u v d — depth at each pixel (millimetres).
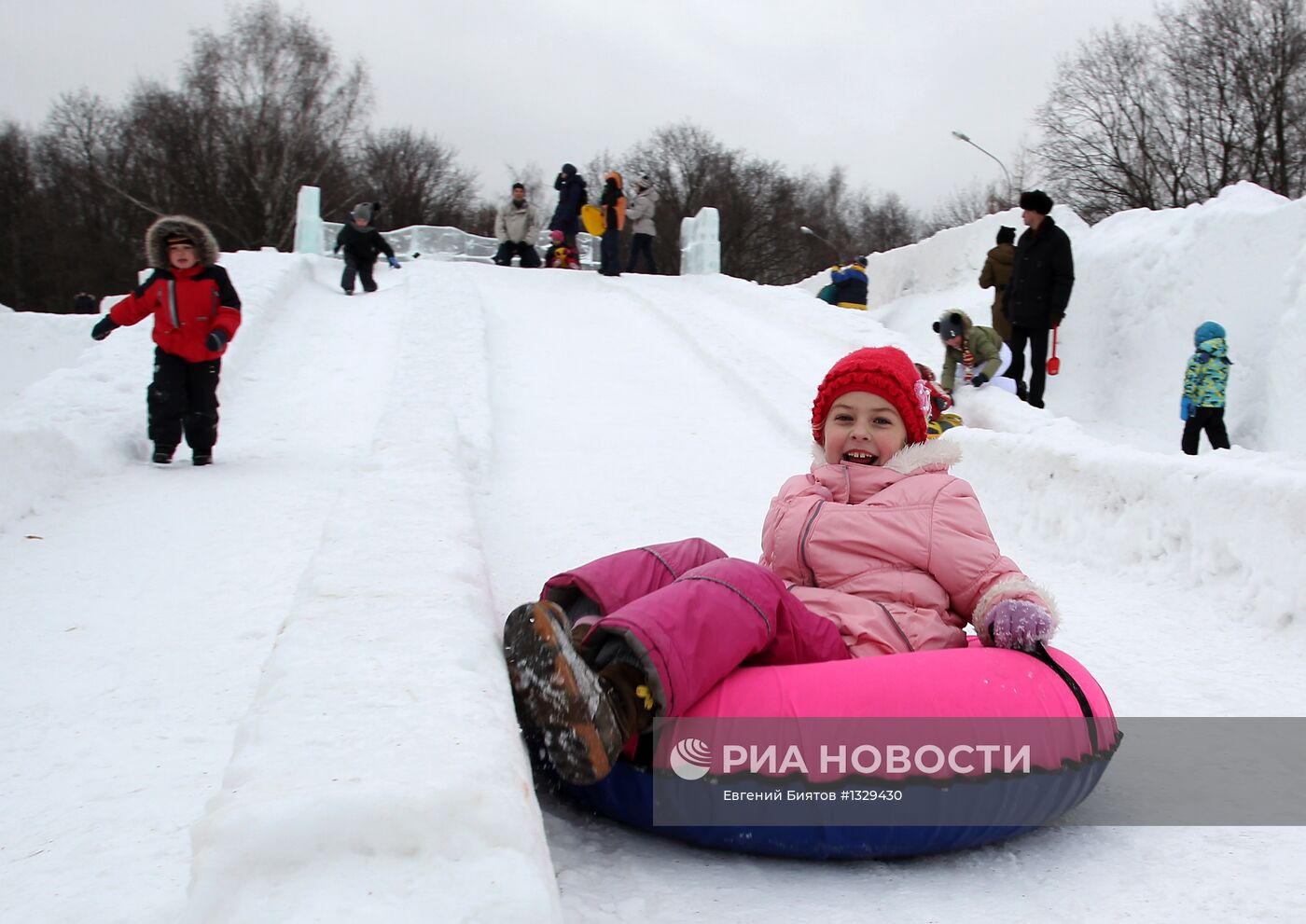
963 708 2436
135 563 4918
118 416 7492
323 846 1586
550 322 12359
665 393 9742
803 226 53750
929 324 15859
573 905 2170
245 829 1573
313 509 5898
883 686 2449
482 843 1636
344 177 46125
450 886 1546
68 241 50625
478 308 11867
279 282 12617
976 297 15648
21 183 53188
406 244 20156
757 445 8289
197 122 43531
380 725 1916
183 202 43750
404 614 2529
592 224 17000
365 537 3254
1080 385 12211
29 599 4426
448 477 4223
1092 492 5898
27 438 6020
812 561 3107
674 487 7047
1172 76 27859
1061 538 5996
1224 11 26516
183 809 2648
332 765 1751
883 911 2270
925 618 2918
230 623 4145
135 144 48188
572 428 8469
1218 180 27344
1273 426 9711
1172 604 5016
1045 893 2391
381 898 1513
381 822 1604
